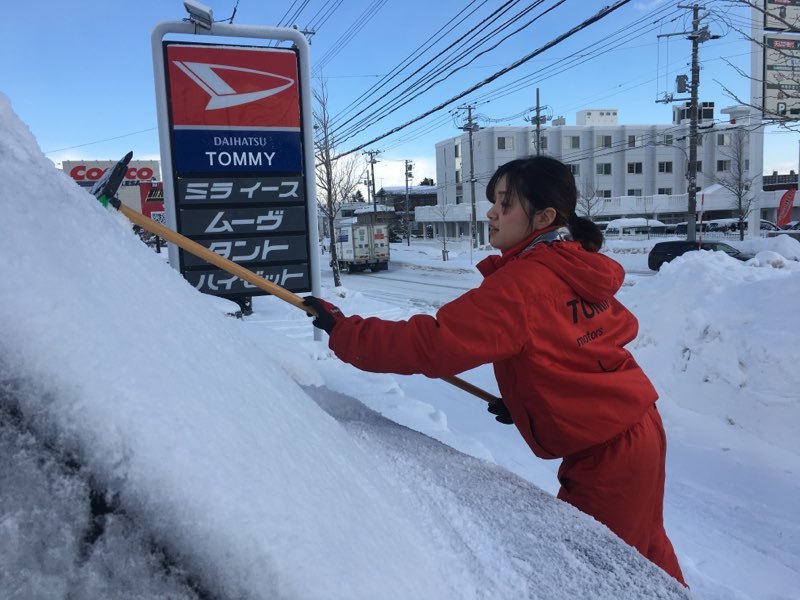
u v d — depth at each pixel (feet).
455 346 4.57
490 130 179.22
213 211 18.13
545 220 5.43
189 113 17.67
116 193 4.71
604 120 210.38
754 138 104.27
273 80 18.16
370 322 4.96
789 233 101.71
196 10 16.25
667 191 186.50
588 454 5.22
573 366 4.94
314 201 18.83
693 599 3.33
